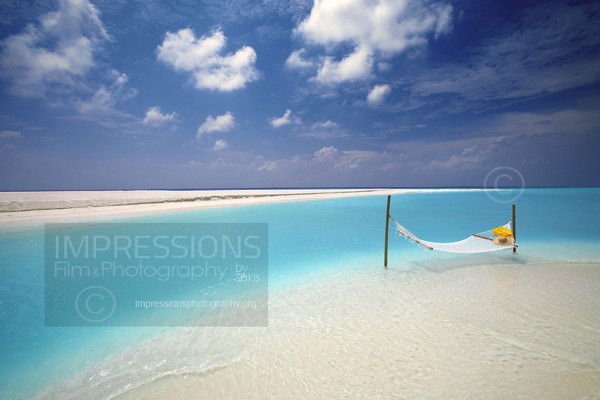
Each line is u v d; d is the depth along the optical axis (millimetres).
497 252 9211
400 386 3107
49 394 3115
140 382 3299
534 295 5602
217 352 3893
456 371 3324
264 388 3146
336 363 3561
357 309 5141
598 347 3758
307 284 6590
